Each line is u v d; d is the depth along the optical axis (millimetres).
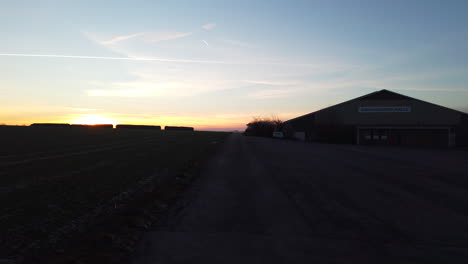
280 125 60625
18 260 4445
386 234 5922
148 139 41562
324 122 46031
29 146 27062
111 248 4977
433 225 6535
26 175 12117
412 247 5285
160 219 6715
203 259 4641
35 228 5848
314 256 4828
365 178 12453
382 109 43562
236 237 5613
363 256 4867
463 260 4789
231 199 8664
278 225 6359
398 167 16359
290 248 5133
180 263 4496
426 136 42250
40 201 7941
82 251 4812
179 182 11078
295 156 21625
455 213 7488
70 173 12672
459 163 18906
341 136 44719
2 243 5086
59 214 6793
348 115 44500
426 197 9211
